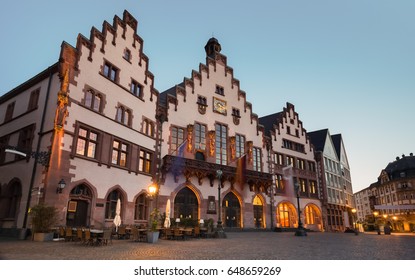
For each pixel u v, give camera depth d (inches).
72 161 805.9
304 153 1849.2
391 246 711.7
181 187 1213.7
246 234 1189.7
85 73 886.4
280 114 1796.3
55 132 778.8
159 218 1035.3
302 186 1763.0
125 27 1082.1
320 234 1371.8
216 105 1457.9
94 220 838.5
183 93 1342.3
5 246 537.0
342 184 2145.7
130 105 1053.8
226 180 1369.3
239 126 1526.8
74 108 832.3
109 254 465.7
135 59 1114.7
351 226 2059.5
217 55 1542.8
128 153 1014.4
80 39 888.9
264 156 1601.9
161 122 1208.2
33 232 669.3
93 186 852.0
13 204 850.8
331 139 2181.3
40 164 783.1
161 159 1175.6
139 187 1040.8
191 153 1288.1
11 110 1032.2
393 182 3112.7
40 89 916.6
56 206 747.4
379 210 3137.3
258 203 1509.6
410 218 2787.9
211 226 1024.2
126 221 954.1
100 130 906.1
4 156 964.6
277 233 1334.9
